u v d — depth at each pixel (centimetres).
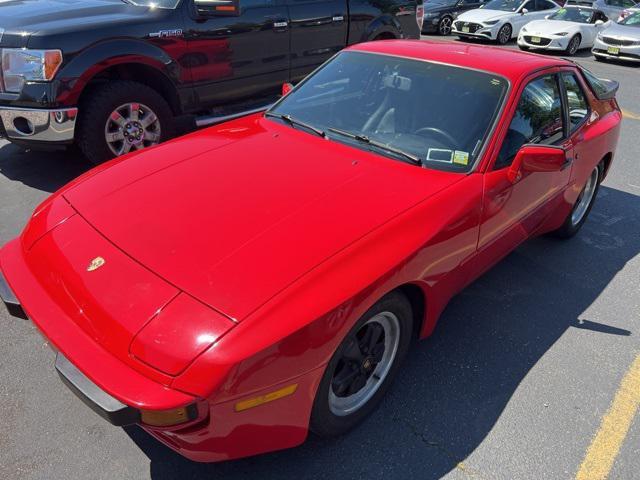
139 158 294
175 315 191
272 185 257
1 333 302
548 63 348
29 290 223
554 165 290
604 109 430
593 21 1484
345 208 242
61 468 227
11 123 459
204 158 287
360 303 212
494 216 288
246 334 185
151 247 218
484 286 374
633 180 581
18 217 428
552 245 436
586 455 249
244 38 551
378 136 301
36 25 443
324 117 324
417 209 248
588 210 450
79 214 246
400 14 716
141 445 239
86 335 199
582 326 338
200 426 187
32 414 251
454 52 340
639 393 287
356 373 242
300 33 603
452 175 275
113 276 208
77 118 468
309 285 203
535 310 351
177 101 523
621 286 385
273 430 205
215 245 217
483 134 290
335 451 242
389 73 332
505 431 258
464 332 326
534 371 298
